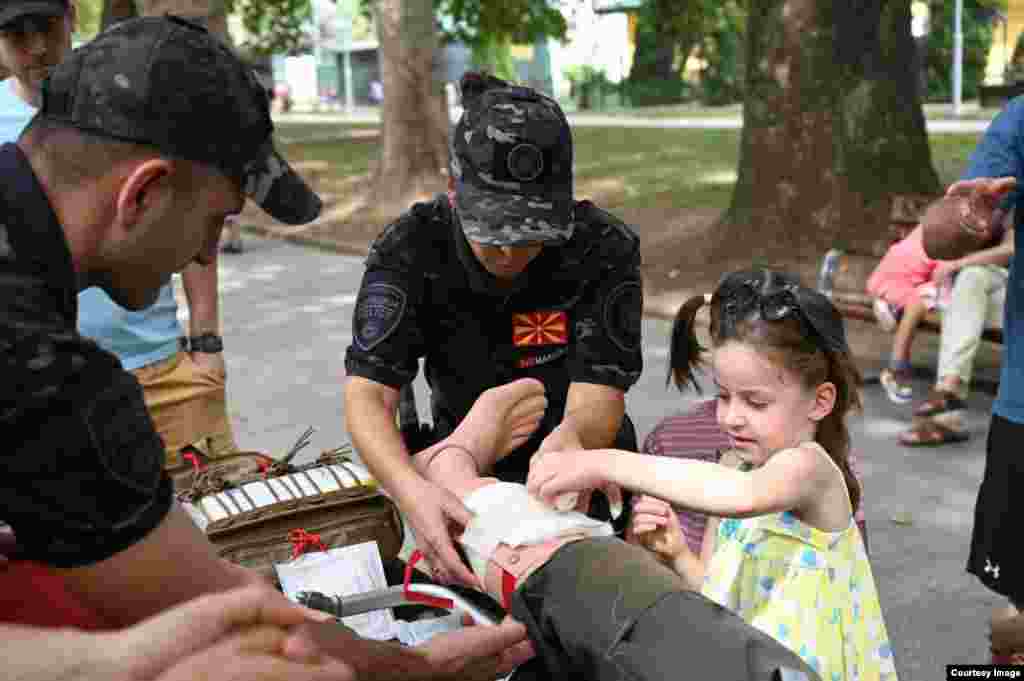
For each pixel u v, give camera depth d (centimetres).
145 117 121
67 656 106
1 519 115
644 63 2964
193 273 332
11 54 259
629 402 579
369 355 204
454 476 183
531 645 144
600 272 210
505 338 213
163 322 293
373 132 2489
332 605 169
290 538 203
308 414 579
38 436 109
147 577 117
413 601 171
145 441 118
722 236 862
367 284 208
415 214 209
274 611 116
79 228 123
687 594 135
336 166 1722
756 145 833
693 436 268
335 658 121
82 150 121
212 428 304
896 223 662
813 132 809
